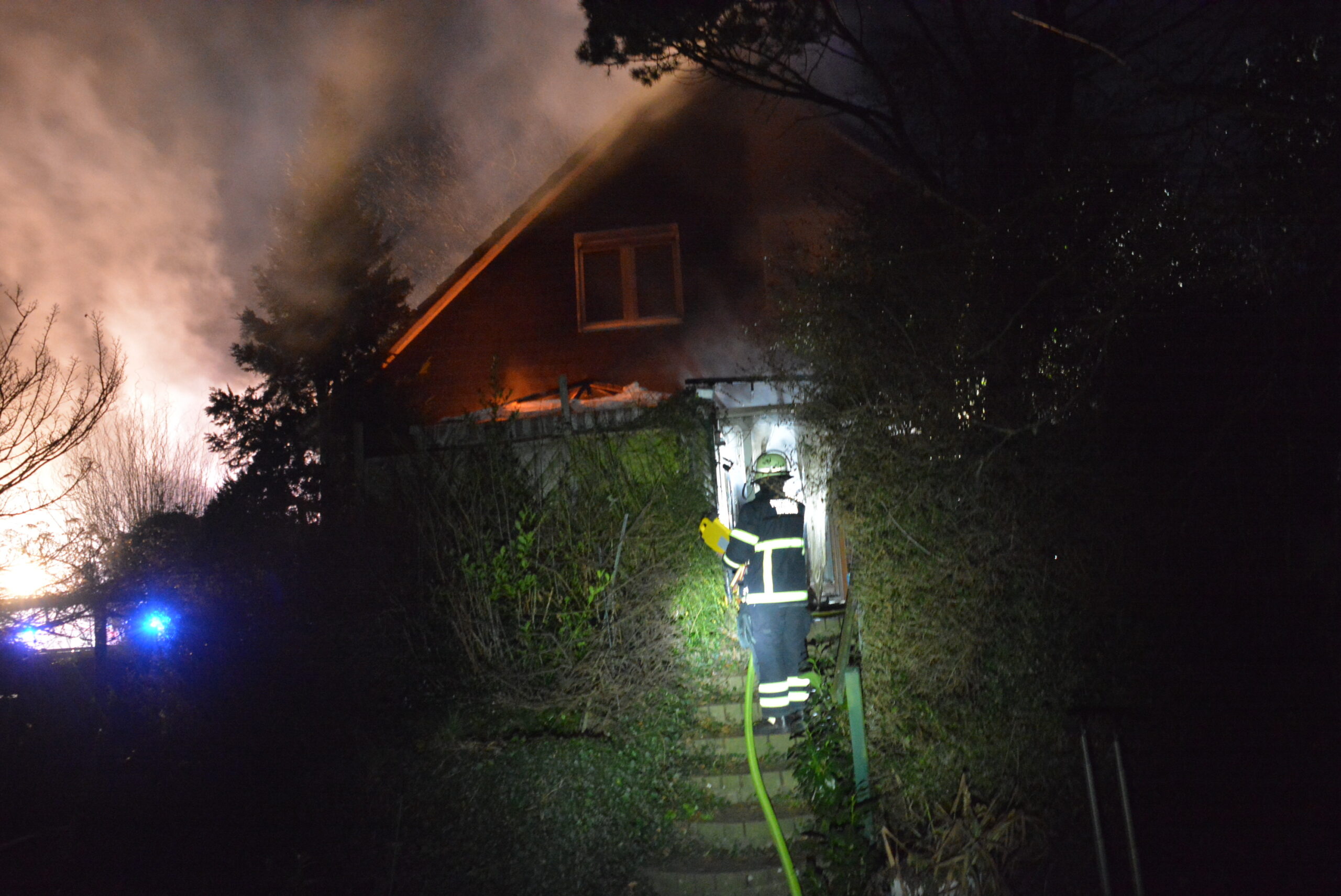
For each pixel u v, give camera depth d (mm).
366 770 5750
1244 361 3912
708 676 6711
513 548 6809
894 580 4805
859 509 5004
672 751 5836
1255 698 3770
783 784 5555
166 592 7922
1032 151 5082
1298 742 3672
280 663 6598
